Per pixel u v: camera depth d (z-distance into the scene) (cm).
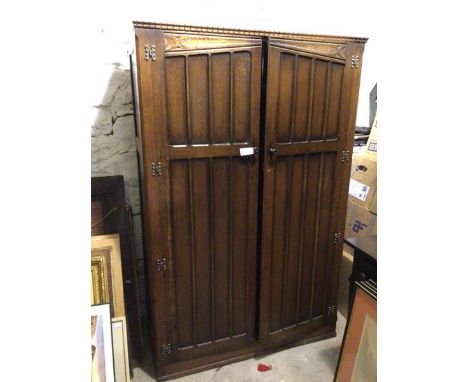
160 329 150
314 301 177
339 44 140
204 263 148
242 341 167
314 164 153
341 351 136
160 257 140
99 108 162
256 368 168
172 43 118
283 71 134
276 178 147
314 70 139
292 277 166
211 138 133
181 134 129
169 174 132
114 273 151
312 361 173
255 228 152
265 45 129
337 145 155
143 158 128
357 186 201
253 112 135
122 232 160
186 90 125
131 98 165
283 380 162
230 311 160
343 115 152
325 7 189
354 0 195
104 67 157
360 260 136
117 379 139
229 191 142
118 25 154
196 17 164
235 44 125
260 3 174
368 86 221
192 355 160
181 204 137
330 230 167
